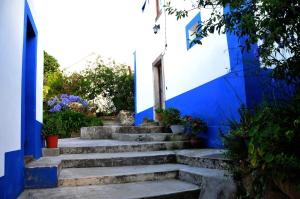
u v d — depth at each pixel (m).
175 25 7.54
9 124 2.70
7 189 2.56
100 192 3.26
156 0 9.12
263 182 2.40
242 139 2.89
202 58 6.09
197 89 6.29
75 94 12.81
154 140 6.27
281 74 2.91
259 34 2.68
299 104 2.55
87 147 5.07
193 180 3.67
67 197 3.04
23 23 3.44
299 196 2.08
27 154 4.09
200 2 3.36
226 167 3.34
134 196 3.07
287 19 2.52
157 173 3.95
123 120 11.94
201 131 5.91
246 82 4.56
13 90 2.89
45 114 9.15
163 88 8.31
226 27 2.98
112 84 13.63
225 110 5.20
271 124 2.44
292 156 2.16
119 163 4.50
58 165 3.65
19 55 3.19
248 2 2.76
